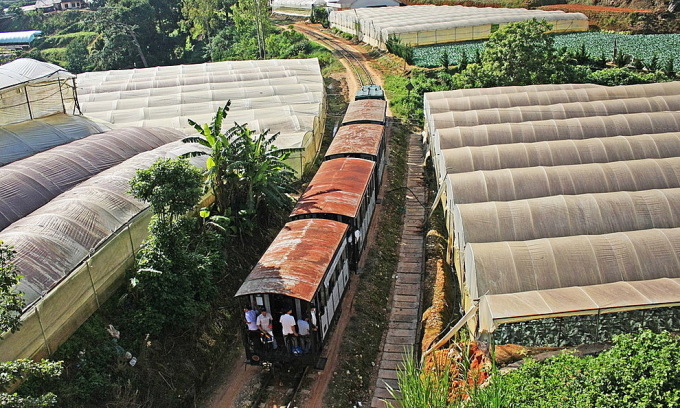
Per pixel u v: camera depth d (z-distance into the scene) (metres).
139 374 19.50
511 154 33.97
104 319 20.58
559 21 77.31
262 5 84.88
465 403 15.52
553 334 20.39
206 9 98.31
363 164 32.97
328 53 78.69
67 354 18.61
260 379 21.55
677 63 59.81
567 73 52.19
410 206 37.09
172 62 97.31
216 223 26.05
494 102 44.50
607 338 20.48
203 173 27.02
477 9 90.88
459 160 33.75
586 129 37.56
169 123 41.88
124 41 89.25
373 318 25.64
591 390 14.98
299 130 39.75
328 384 21.17
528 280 22.52
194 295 22.50
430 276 28.41
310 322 20.50
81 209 22.22
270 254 23.00
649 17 76.81
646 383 14.56
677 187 29.84
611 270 22.72
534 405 15.11
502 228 26.12
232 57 88.38
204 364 21.73
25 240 19.56
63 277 18.95
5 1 193.38
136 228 23.02
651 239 23.80
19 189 23.81
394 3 110.38
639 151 33.94
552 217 26.42
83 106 45.84
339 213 26.56
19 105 31.36
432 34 74.31
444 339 22.00
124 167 26.42
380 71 68.69
